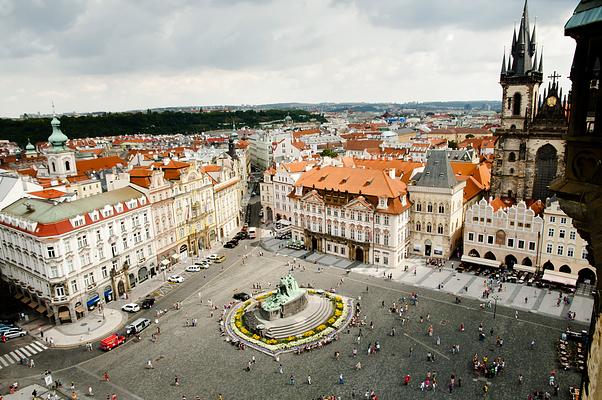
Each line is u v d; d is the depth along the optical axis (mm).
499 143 138125
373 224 130250
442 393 71688
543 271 116062
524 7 128250
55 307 101312
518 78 131250
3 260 116062
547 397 68875
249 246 155875
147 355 87312
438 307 102750
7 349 92000
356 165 183875
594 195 16375
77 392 76062
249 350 87625
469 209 126000
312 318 97938
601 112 16219
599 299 16984
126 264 119250
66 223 101375
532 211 116000
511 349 84000
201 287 120562
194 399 73000
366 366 80375
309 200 145000
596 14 15406
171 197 137625
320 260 138125
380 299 108188
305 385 75375
